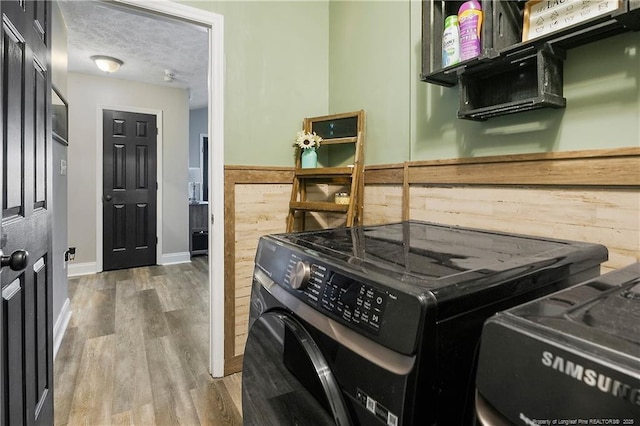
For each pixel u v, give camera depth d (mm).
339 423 661
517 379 402
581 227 1135
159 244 4770
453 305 586
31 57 1213
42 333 1332
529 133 1286
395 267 725
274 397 893
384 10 1929
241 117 2062
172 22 1924
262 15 2121
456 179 1520
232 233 2041
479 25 1297
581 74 1143
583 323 414
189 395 1857
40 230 1319
